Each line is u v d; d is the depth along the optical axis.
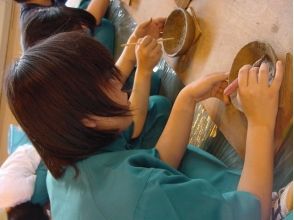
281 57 0.77
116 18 1.60
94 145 0.72
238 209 0.66
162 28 1.17
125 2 1.46
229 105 0.89
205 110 0.99
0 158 2.73
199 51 1.03
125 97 0.77
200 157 0.91
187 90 0.91
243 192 0.68
